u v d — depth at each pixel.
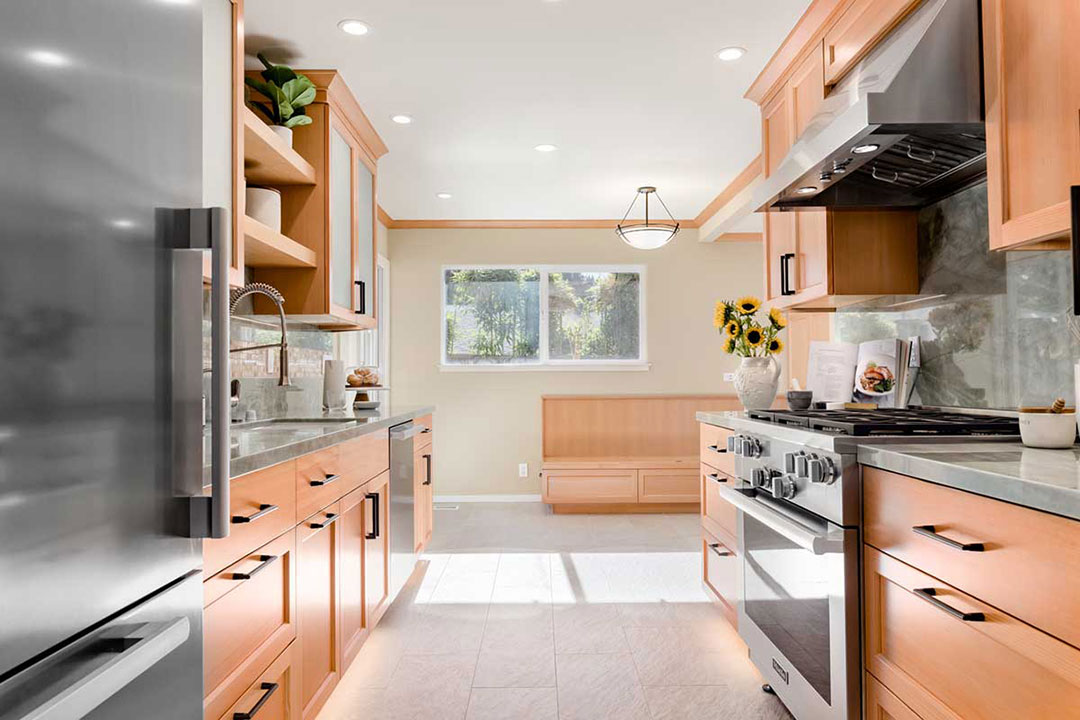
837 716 1.69
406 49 2.80
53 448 0.68
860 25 2.21
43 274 0.67
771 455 2.19
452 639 2.82
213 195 2.04
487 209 5.68
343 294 3.27
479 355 6.17
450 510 5.61
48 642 0.67
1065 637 1.01
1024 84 1.53
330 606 2.17
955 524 1.28
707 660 2.60
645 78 3.10
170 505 0.91
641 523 5.06
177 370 0.92
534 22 2.60
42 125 0.67
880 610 1.60
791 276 2.94
